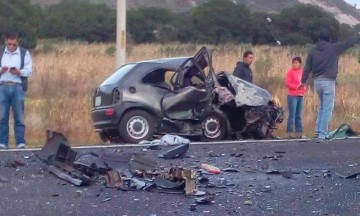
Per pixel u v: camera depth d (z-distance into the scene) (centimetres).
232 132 1598
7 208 821
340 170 1049
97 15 5984
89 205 836
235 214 802
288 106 1753
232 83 1593
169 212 808
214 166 1062
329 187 935
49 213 802
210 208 826
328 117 1492
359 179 988
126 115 1550
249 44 4688
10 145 1510
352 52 3925
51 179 963
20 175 986
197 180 948
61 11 6200
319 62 1482
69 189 911
